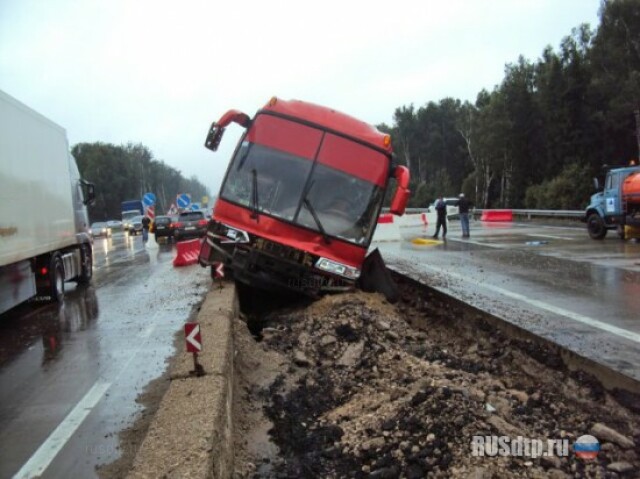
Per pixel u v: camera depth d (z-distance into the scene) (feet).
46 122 35.50
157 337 26.35
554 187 111.14
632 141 115.14
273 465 13.91
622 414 16.21
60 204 37.96
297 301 29.84
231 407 15.58
